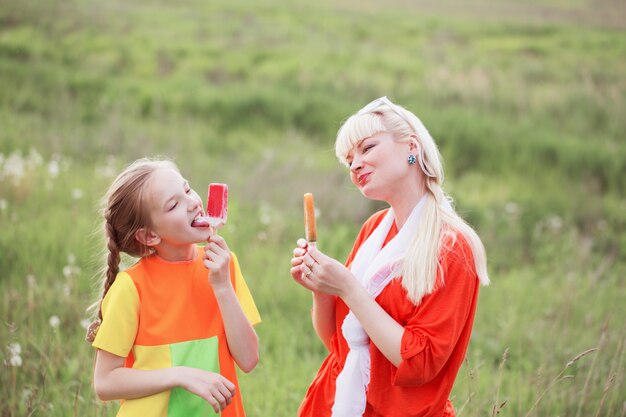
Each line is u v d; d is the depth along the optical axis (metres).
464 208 8.37
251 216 6.98
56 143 8.73
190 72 14.13
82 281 4.97
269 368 3.95
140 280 2.18
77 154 8.65
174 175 2.19
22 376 3.44
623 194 9.77
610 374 3.60
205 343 2.21
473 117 11.91
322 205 7.62
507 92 13.71
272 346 4.50
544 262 7.00
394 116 2.34
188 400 2.16
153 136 9.66
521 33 21.58
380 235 2.45
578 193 9.32
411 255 2.23
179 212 2.13
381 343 2.16
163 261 2.25
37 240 5.51
